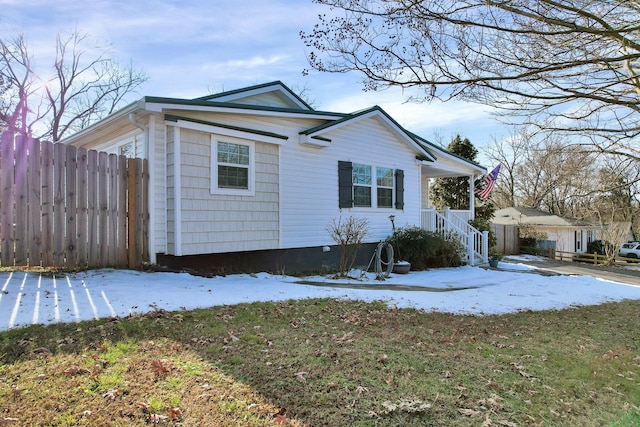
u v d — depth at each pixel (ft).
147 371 9.73
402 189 39.42
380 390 9.75
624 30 13.32
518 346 14.65
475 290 27.30
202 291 19.16
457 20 14.08
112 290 17.42
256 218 27.14
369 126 36.04
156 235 22.95
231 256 26.43
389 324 16.47
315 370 10.64
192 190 23.57
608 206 66.03
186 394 8.74
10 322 12.55
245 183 26.50
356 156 34.78
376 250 33.99
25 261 18.93
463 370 11.60
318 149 31.65
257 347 12.13
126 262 22.30
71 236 20.40
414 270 36.50
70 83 81.66
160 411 7.98
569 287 31.65
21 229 18.89
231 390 9.12
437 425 8.32
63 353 10.50
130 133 26.11
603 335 17.35
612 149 20.70
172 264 23.56
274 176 28.40
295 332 14.16
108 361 10.15
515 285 30.89
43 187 19.57
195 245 23.68
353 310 18.48
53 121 80.59
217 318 14.94
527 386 10.81
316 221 31.53
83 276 19.43
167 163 23.26
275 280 25.40
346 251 33.01
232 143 25.75
